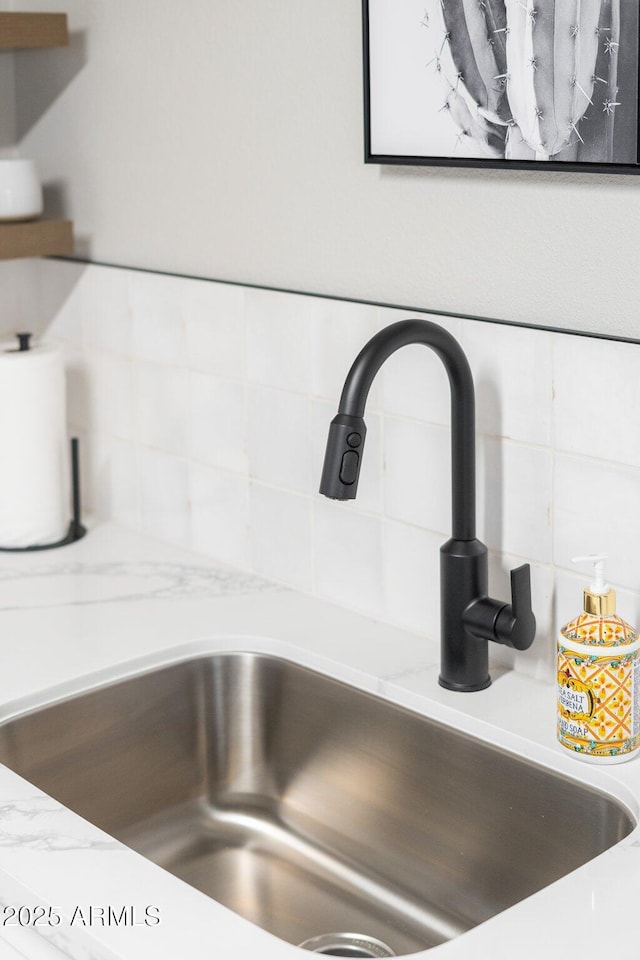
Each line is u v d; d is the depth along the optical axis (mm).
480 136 1290
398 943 1308
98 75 1792
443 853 1352
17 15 1715
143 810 1488
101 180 1833
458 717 1314
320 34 1468
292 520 1642
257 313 1611
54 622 1561
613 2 1146
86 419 1951
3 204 1785
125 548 1834
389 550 1520
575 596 1317
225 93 1606
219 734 1535
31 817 1152
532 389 1308
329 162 1497
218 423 1715
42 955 1053
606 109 1176
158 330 1773
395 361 1453
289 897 1393
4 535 1813
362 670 1414
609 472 1257
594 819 1199
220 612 1590
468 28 1271
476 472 1387
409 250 1429
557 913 985
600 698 1180
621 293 1232
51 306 1967
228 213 1646
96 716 1435
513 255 1320
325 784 1475
